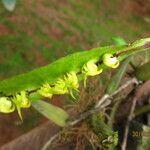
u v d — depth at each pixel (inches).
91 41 35.6
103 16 43.4
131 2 47.1
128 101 7.0
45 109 6.9
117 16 44.6
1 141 23.9
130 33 41.8
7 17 33.9
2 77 28.8
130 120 6.9
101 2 44.9
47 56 32.0
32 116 22.8
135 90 7.0
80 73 4.7
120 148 7.2
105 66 4.6
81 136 7.1
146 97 7.0
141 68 6.7
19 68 29.9
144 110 7.0
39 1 38.6
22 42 32.1
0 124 24.2
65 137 7.0
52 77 4.6
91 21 40.4
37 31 34.3
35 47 32.3
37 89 4.7
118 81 6.8
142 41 4.6
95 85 7.1
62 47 33.8
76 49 34.5
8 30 32.8
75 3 42.1
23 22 34.4
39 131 8.0
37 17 35.9
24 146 8.1
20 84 4.6
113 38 6.9
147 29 44.4
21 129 23.3
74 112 7.1
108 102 6.9
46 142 7.5
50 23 36.0
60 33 35.3
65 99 8.2
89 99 7.0
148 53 6.7
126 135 6.8
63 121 6.9
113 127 7.2
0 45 31.0
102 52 4.6
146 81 6.9
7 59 30.1
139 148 7.1
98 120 6.8
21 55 31.0
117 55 4.6
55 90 4.6
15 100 4.6
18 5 35.9
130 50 4.6
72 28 36.6
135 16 46.1
